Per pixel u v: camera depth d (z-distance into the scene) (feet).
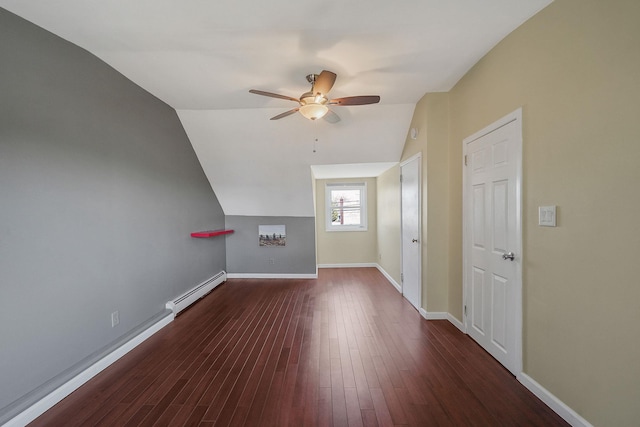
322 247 19.19
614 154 4.23
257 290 13.99
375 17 5.74
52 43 5.96
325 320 10.01
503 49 6.63
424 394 5.91
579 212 4.81
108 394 6.02
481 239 7.77
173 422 5.21
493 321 7.29
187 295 11.39
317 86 7.04
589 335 4.66
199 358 7.47
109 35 6.19
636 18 3.92
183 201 11.57
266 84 8.75
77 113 6.53
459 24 6.05
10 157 5.12
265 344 8.23
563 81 5.07
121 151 7.96
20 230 5.27
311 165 13.53
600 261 4.47
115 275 7.68
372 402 5.68
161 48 6.77
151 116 9.39
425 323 9.61
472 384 6.23
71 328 6.31
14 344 5.16
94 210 6.99
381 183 17.10
